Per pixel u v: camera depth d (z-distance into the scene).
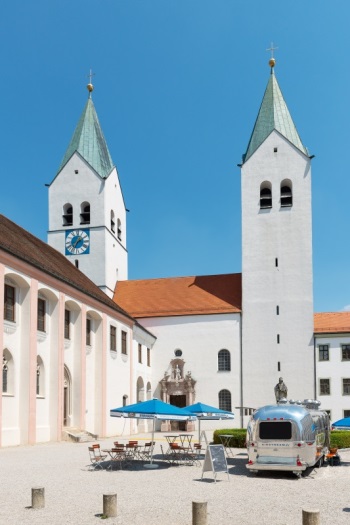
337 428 23.53
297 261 57.25
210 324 58.28
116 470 21.83
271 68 65.00
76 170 62.12
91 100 66.50
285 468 19.84
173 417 23.98
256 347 56.47
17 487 17.11
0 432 29.45
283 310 56.56
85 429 39.97
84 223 61.09
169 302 60.94
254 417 20.70
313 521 11.23
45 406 34.97
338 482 19.08
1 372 29.38
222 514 13.58
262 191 60.47
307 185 58.75
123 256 66.38
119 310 47.50
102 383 43.38
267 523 12.63
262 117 61.91
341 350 54.31
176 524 12.48
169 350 58.81
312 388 54.28
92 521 12.71
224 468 19.36
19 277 31.80
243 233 59.06
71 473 20.62
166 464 23.97
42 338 35.19
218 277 63.25
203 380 57.22
